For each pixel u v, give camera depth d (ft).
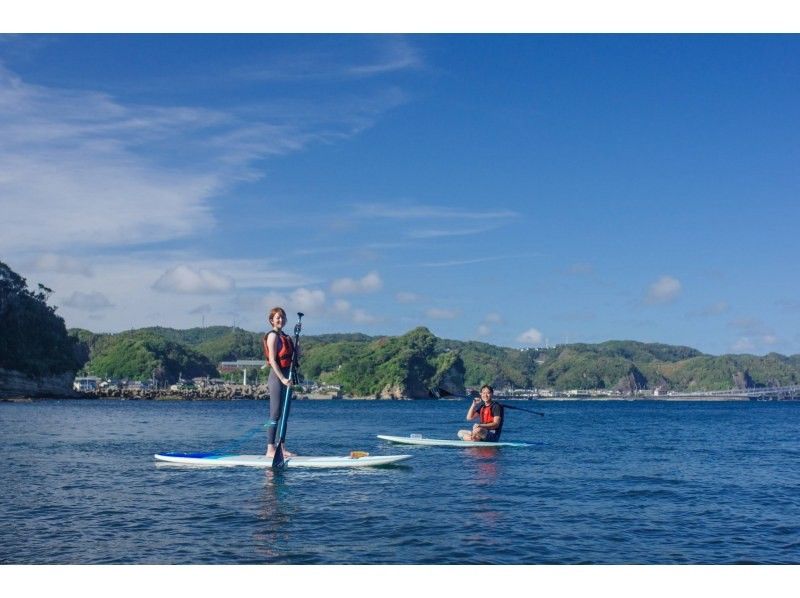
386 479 54.44
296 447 86.17
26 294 481.46
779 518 41.42
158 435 112.57
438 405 551.59
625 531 37.50
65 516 39.50
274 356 59.47
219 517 39.40
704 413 335.06
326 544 33.81
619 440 108.06
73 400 488.85
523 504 44.65
